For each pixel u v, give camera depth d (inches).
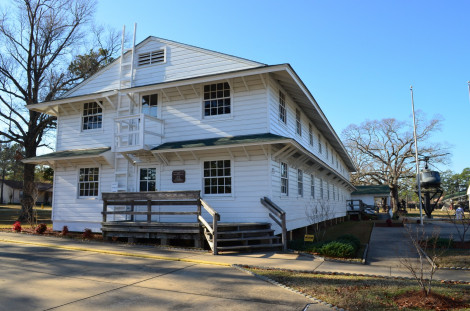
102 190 614.9
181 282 276.8
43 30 1011.9
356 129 2121.1
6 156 2497.5
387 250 464.8
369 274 313.4
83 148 649.6
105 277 291.7
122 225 506.6
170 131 585.6
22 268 323.0
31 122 989.8
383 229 747.4
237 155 528.7
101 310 207.2
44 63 1039.0
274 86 566.9
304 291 251.9
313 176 794.8
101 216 610.2
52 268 325.1
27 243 488.1
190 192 463.5
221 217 523.5
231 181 526.0
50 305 215.2
